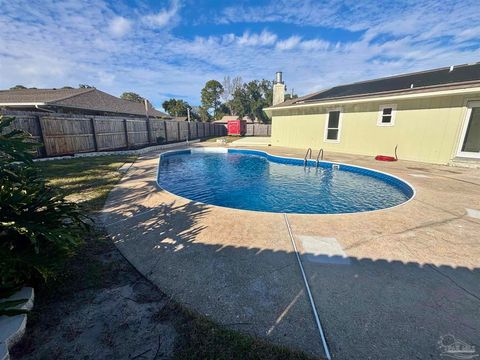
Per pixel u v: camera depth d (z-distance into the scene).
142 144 18.75
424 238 3.76
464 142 9.72
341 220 4.46
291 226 4.20
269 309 2.29
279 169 11.67
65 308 2.28
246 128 38.75
